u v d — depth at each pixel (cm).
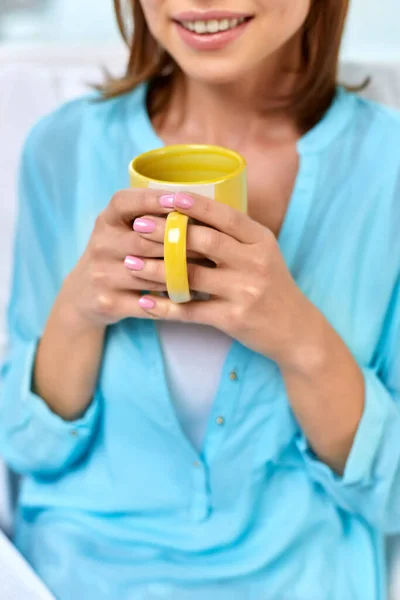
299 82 81
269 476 81
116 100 87
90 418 80
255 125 82
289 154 81
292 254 75
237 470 78
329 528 82
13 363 84
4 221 116
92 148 84
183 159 65
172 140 83
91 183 83
